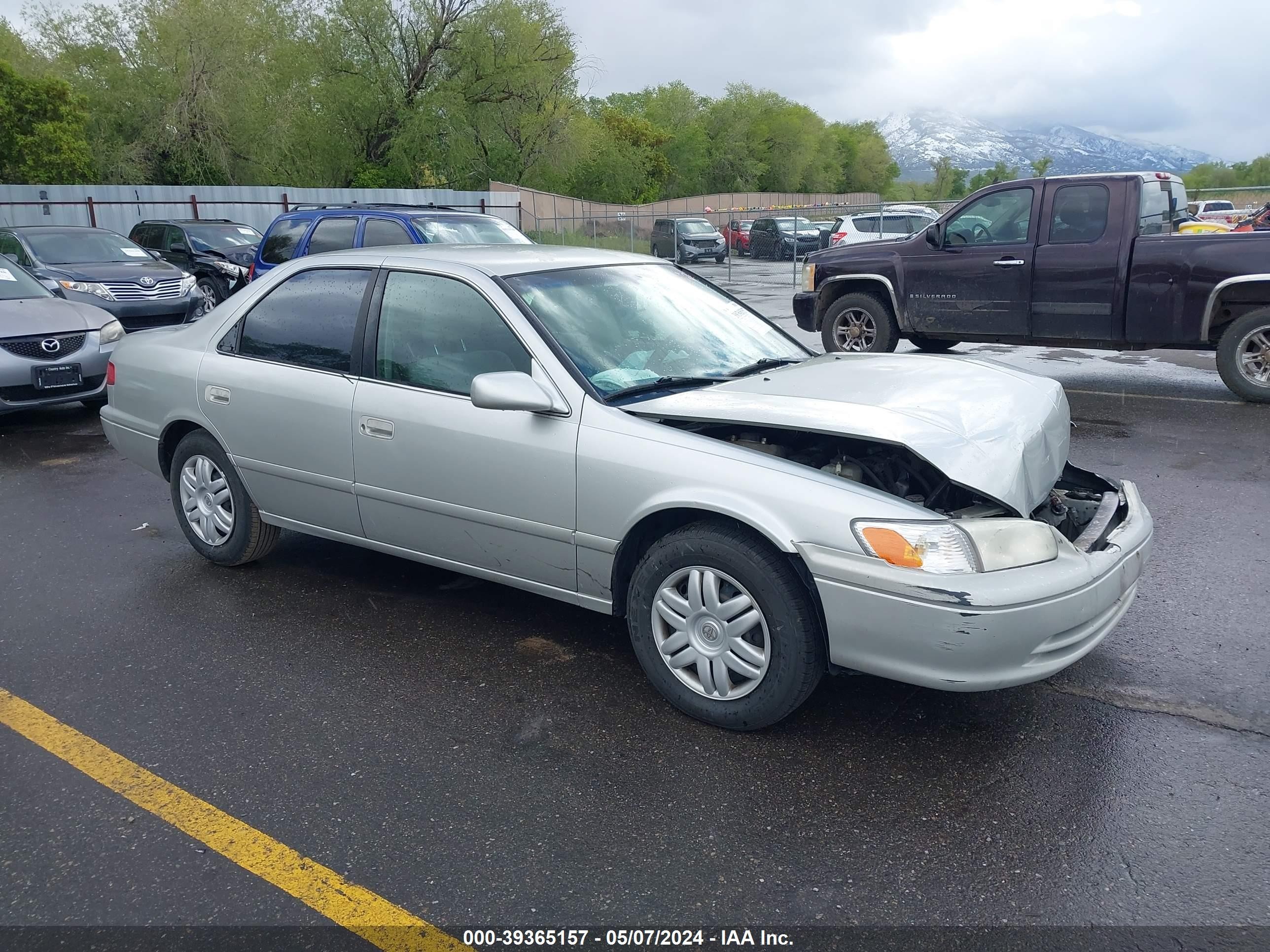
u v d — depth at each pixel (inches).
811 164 2992.1
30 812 119.6
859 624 122.3
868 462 140.5
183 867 109.2
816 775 125.3
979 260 380.8
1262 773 124.3
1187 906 100.9
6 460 298.2
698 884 105.4
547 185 1612.9
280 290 184.9
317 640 167.5
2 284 366.0
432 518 161.9
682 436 136.9
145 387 202.4
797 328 573.3
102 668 157.9
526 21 1440.7
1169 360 447.5
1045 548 122.9
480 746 133.3
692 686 138.3
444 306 161.2
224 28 1228.5
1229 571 190.7
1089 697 144.2
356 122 1424.7
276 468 181.3
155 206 1012.5
